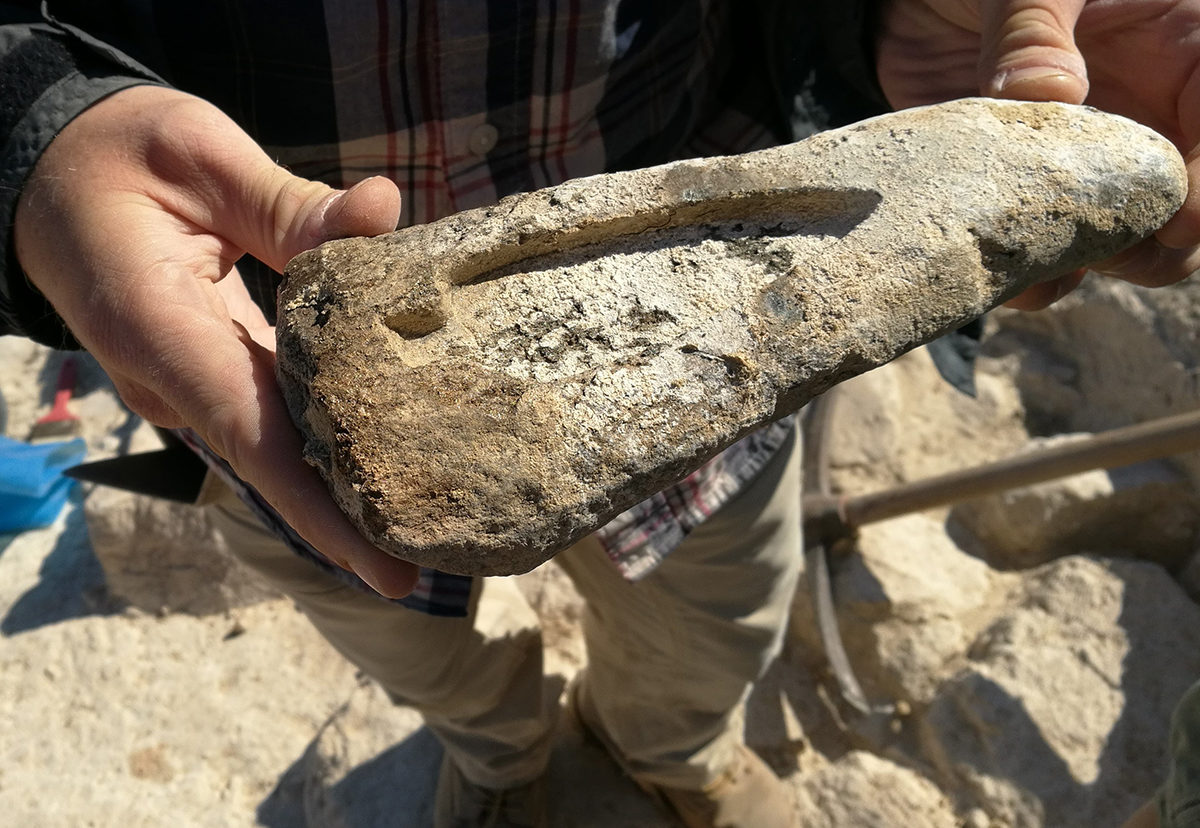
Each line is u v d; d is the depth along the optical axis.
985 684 1.46
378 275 0.65
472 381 0.62
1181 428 1.31
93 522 1.74
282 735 1.67
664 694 1.31
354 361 0.61
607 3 0.93
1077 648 1.49
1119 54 0.92
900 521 1.77
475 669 1.21
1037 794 1.37
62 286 0.72
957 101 0.79
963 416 1.95
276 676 1.74
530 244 0.67
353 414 0.59
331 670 1.75
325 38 0.86
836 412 1.88
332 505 0.63
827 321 0.66
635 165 1.10
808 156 0.73
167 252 0.71
